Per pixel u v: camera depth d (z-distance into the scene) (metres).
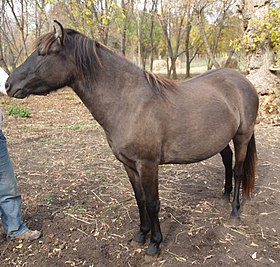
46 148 5.18
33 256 2.51
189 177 3.92
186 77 18.94
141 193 2.51
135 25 18.62
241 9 7.04
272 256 2.48
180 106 2.34
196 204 3.26
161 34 21.44
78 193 3.50
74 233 2.79
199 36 19.34
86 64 2.11
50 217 3.02
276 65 6.74
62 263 2.44
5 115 7.72
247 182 3.08
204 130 2.42
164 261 2.43
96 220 2.98
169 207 3.19
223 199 3.26
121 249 2.60
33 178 3.92
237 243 2.64
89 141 5.56
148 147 2.20
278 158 4.58
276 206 3.23
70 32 2.13
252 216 3.05
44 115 8.13
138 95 2.19
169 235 2.74
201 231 2.80
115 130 2.21
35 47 2.10
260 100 6.79
